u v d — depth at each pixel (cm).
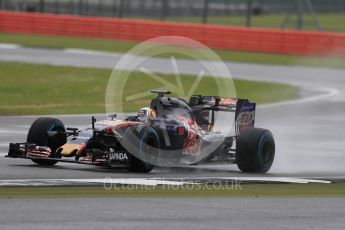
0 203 3247
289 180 4184
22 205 3222
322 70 11875
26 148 4219
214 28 13988
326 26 18200
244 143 4375
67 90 9056
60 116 7069
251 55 13412
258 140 4372
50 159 4150
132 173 4169
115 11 18275
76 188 3659
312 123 7094
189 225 2962
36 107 7625
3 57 12019
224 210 3272
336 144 5941
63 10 17912
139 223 2959
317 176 4416
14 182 3778
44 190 3584
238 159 4397
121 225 2916
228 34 13925
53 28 15538
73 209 3173
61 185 3722
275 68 11894
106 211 3159
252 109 4628
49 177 3950
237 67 11794
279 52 13662
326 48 13312
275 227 2984
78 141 4172
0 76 9881
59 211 3130
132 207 3256
